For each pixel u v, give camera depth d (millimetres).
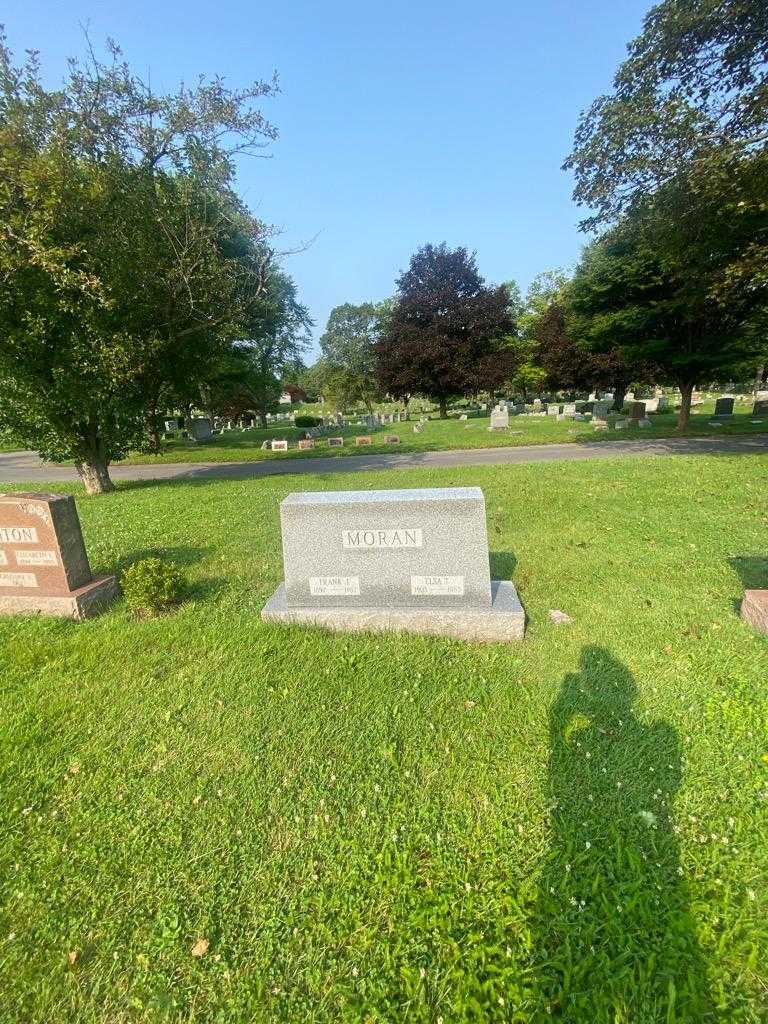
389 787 2689
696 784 2574
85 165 10164
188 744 3076
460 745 2961
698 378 19062
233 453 22281
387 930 2014
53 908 2160
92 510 9680
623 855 2244
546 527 7047
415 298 36938
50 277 10062
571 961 1867
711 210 11062
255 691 3555
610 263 19031
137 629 4516
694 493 8633
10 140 8688
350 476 13055
